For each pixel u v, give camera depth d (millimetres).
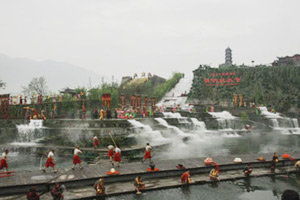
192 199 13562
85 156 24359
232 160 20094
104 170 17203
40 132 30547
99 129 27953
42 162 23156
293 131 45750
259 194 14359
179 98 79938
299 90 67625
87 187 14992
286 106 64188
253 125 46875
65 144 28359
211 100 73688
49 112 42844
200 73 81938
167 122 39094
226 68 81375
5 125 33406
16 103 43219
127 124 30531
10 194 13797
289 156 20406
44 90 69000
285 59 83062
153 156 24547
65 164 21984
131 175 16375
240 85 74250
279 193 14531
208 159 18734
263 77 73500
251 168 18891
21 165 22094
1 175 15719
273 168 18203
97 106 47281
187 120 42906
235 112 55062
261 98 67812
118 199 13500
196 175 17500
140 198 13648
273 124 48188
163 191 14711
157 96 80625
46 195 13727
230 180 16672
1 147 28078
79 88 54406
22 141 31406
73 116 41719
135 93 73500
